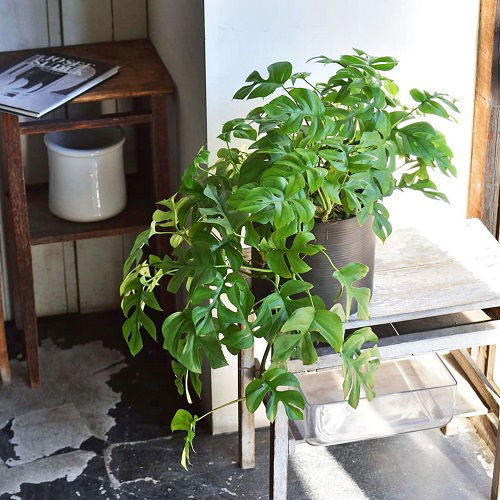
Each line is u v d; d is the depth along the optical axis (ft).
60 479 8.40
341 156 6.15
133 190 9.64
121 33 9.45
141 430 8.89
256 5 7.48
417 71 7.95
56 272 10.12
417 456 8.55
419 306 7.14
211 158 7.91
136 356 9.74
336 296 6.76
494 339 7.34
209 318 6.18
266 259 6.17
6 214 9.66
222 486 8.32
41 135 9.64
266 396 7.52
